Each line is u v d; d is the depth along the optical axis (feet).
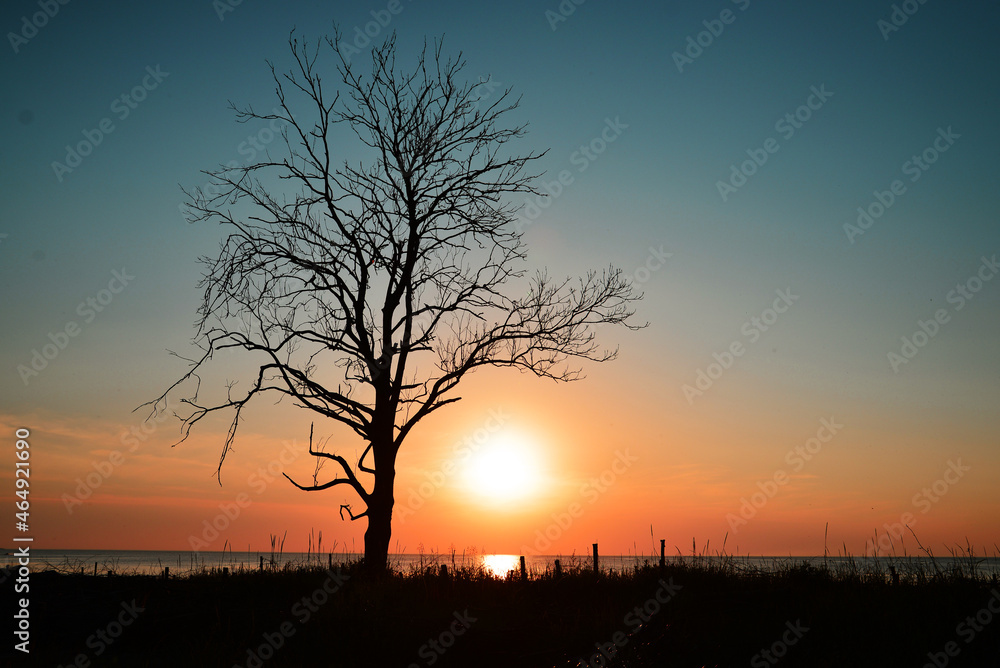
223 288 67.05
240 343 68.28
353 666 37.52
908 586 50.75
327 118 70.74
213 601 50.90
